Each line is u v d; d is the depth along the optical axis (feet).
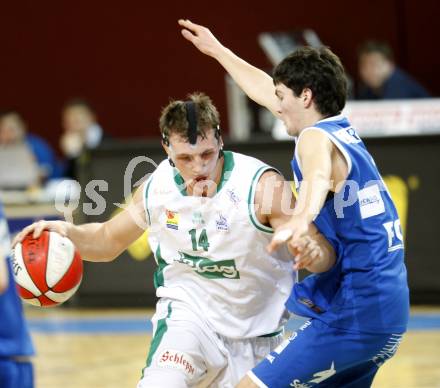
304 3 89.61
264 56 90.43
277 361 24.88
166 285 27.50
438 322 54.70
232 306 26.63
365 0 88.74
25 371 24.98
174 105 25.20
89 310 64.39
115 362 47.57
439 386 39.91
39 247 26.53
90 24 95.14
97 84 95.50
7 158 70.54
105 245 27.94
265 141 59.26
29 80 96.58
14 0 96.22
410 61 88.58
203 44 29.66
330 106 24.88
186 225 26.13
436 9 87.71
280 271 26.76
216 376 27.07
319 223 24.54
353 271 24.30
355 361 24.77
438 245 58.59
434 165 58.39
